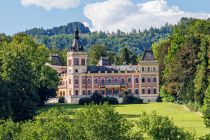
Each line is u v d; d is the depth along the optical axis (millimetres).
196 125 137625
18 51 158500
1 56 154500
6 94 129875
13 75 146375
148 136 82625
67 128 79812
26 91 145000
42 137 78562
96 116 81438
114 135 80750
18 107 135125
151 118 83188
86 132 80500
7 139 84250
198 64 192500
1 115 124625
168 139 81875
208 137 86938
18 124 87188
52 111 87188
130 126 83375
